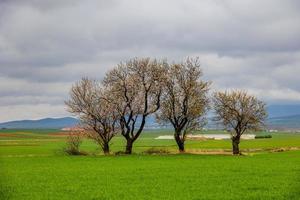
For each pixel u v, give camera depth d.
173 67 93.31
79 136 91.38
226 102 94.56
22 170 61.66
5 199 39.59
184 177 52.94
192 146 126.06
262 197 39.84
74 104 90.81
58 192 43.06
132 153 90.94
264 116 94.94
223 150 105.56
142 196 40.72
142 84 91.94
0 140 182.25
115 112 90.25
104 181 50.12
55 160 76.94
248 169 60.59
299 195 40.72
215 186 45.97
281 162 70.75
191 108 91.69
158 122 93.31
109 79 92.31
